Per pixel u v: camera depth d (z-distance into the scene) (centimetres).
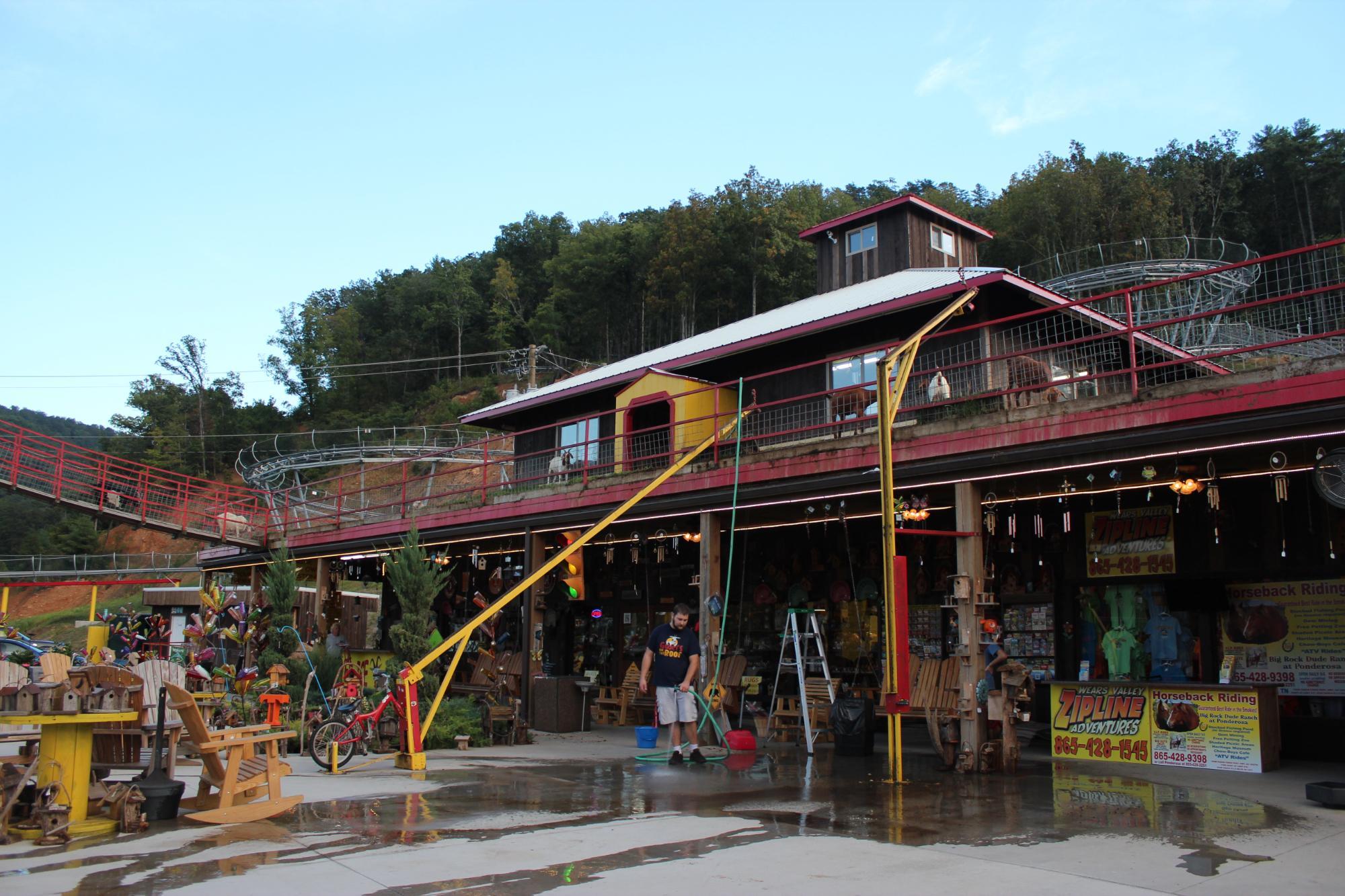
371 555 2248
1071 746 1177
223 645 1611
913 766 1125
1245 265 941
